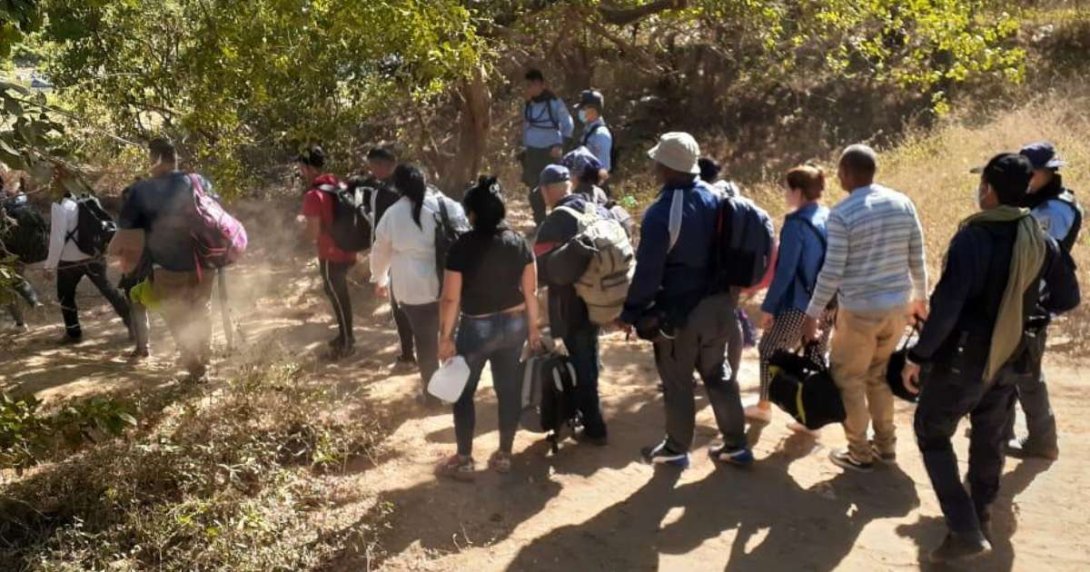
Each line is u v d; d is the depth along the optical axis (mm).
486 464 5262
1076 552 4281
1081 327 6898
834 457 5156
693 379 4988
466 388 5008
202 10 7832
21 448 4391
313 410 5617
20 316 8492
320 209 6934
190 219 6309
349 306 7199
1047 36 16812
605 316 5184
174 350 7742
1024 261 3881
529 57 14070
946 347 4039
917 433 4211
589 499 4875
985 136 12742
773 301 5133
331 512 4730
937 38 10211
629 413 5988
